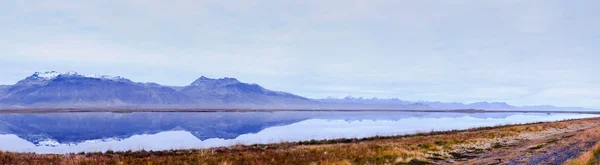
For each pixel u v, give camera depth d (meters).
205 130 94.75
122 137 73.44
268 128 99.31
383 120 149.25
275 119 161.75
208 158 28.12
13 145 56.75
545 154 30.03
